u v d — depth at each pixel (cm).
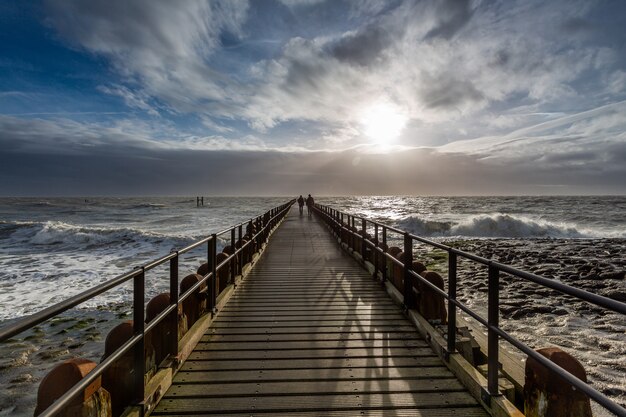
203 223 4138
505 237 2894
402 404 311
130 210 7662
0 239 2317
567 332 758
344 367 381
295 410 302
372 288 734
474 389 320
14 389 571
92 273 1390
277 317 550
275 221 2119
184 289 480
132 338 267
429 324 471
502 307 914
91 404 234
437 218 4303
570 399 246
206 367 380
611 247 2117
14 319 898
